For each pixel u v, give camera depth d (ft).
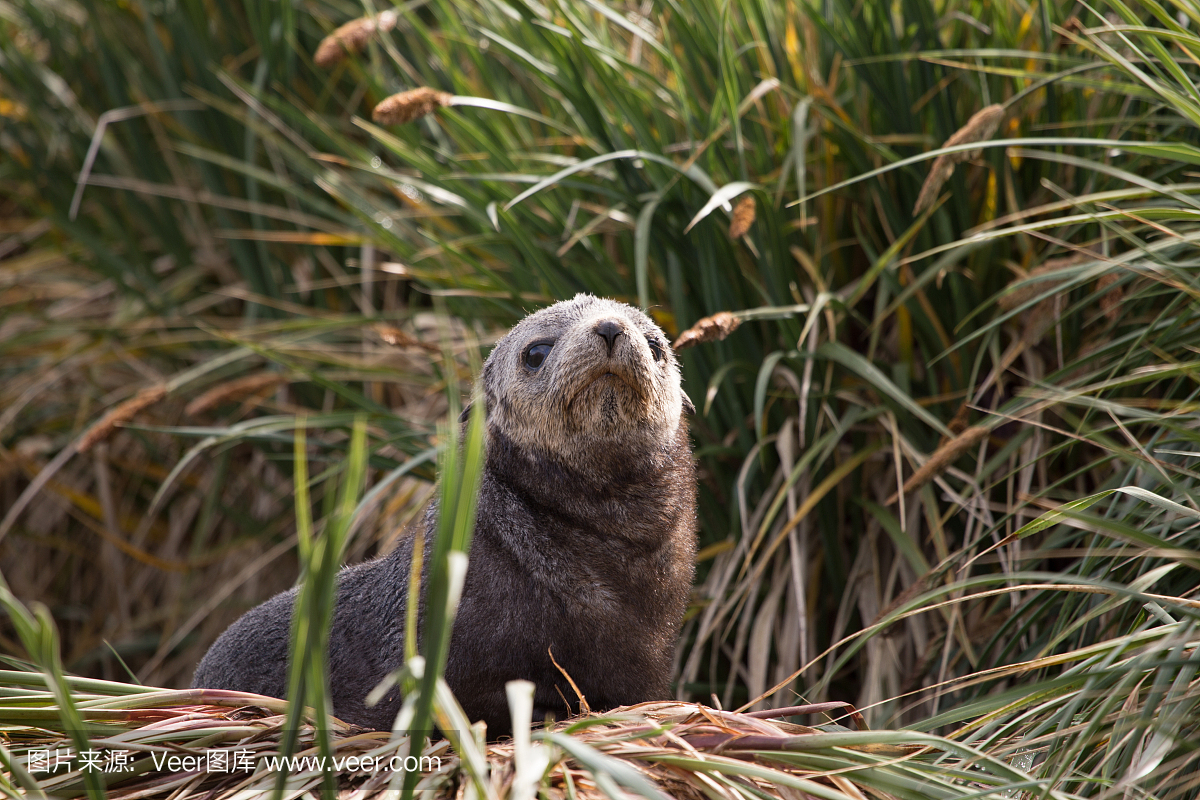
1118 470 17.26
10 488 28.07
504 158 21.85
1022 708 14.51
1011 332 19.62
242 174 27.61
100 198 28.37
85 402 26.02
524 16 21.50
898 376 19.69
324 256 26.96
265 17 26.11
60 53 28.71
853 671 19.01
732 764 11.63
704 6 21.03
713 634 19.74
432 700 9.10
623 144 20.85
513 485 15.07
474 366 15.75
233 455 26.63
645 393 14.40
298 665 9.39
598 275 21.65
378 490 18.45
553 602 14.25
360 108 27.99
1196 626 12.17
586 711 13.64
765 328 20.68
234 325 26.84
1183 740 11.71
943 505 19.12
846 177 20.89
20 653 25.45
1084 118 19.77
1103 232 17.26
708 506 20.59
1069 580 13.03
